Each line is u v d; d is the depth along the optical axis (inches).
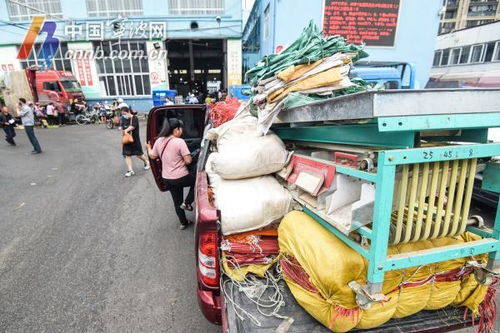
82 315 93.0
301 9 269.6
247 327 56.0
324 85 70.2
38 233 146.9
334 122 59.0
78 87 655.8
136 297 100.7
